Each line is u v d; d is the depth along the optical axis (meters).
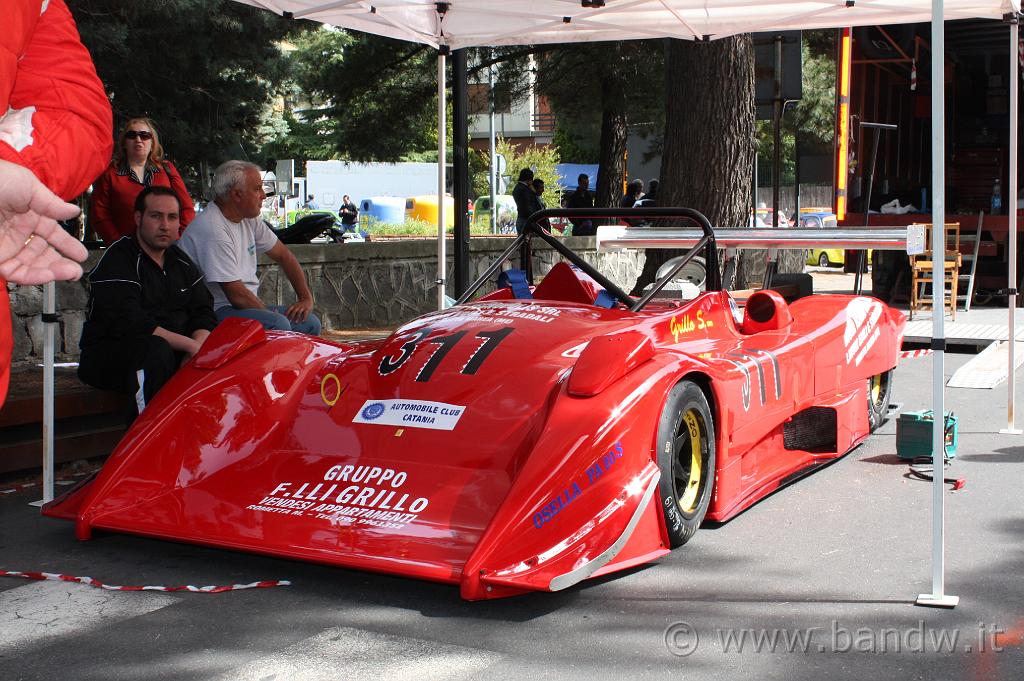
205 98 15.23
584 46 15.95
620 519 3.33
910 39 12.73
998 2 6.41
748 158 10.88
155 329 5.02
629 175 31.73
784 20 7.46
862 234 5.67
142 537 3.80
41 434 5.30
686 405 3.79
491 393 3.85
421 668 2.82
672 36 7.81
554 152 39.31
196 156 15.26
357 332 10.16
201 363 4.21
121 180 6.45
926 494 4.70
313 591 3.46
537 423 3.64
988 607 3.25
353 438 3.87
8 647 3.01
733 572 3.62
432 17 7.45
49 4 1.83
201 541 3.44
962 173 14.40
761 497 4.50
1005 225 13.26
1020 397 7.25
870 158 12.99
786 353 4.77
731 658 2.86
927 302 13.73
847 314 5.56
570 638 3.02
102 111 1.89
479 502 3.43
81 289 7.31
